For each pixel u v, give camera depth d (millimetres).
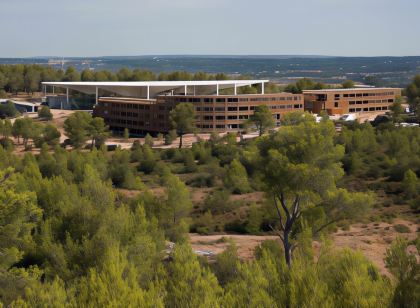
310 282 23250
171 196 64125
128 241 40531
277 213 53219
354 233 72312
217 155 146625
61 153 128125
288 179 47875
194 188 112750
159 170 131500
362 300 21391
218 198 93500
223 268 36094
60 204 50250
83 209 44281
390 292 22281
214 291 25281
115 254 29938
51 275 36094
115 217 43406
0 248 36469
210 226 84938
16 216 37125
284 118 55281
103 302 23000
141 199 62875
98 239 37406
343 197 47969
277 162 49125
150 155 142000
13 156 111500
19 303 25234
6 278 33344
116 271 25109
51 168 96938
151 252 36719
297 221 49750
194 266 27047
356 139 130500
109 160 137125
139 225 43406
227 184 106375
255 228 81188
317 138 49438
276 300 23438
